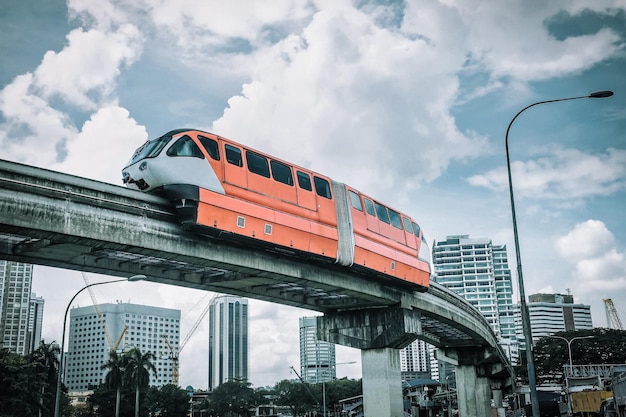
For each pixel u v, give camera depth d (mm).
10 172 23891
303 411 149000
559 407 68312
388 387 46844
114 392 107625
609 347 108625
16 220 23812
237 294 41438
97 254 30656
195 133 30578
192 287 38031
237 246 33094
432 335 71875
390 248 44812
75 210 25812
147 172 29500
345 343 48719
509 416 95562
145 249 28578
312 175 37969
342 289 41219
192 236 30703
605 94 26047
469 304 65438
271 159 34719
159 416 133750
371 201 44156
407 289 49312
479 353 79062
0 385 64062
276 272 35500
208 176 30109
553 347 112188
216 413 144625
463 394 78500
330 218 38375
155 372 98938
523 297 25844
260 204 32938
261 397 148375
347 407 136625
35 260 29453
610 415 42188
